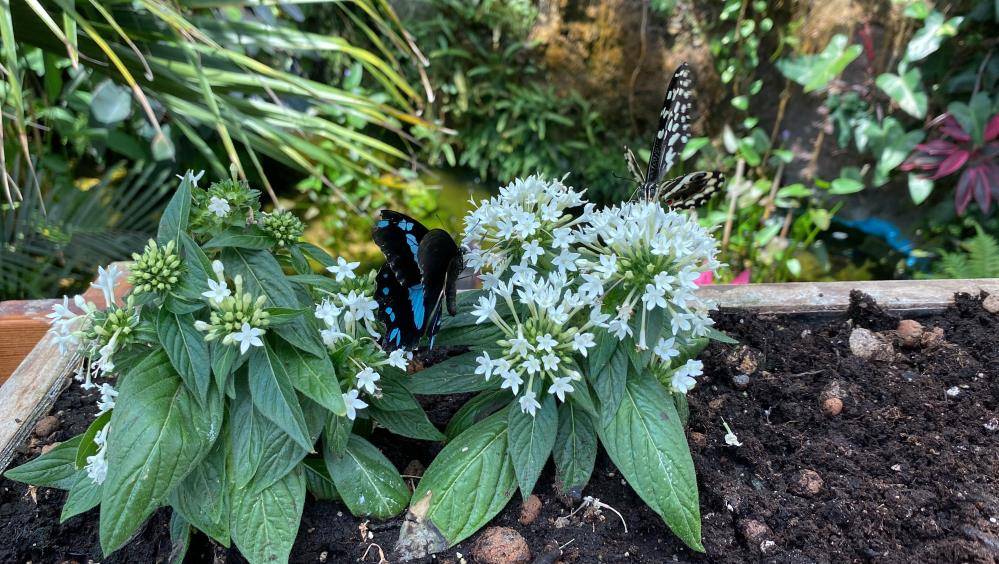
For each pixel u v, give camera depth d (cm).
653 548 33
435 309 31
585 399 32
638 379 33
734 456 37
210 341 29
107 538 26
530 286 31
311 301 35
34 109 75
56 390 41
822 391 41
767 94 93
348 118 95
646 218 31
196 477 31
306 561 32
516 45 94
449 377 34
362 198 95
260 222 33
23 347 47
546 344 30
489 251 34
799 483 35
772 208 88
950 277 67
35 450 38
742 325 47
